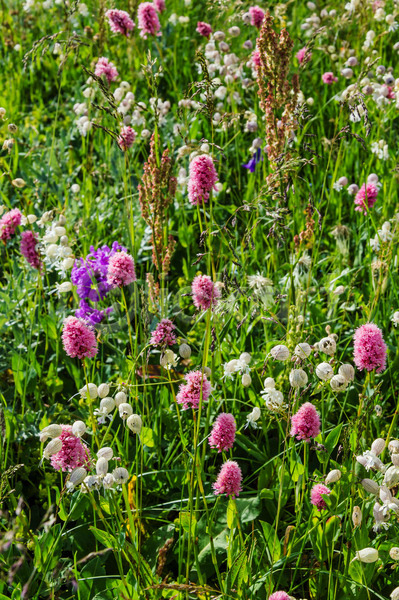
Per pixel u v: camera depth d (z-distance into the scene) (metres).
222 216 4.45
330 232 4.19
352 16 5.28
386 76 4.50
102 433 2.94
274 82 3.39
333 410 3.08
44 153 4.89
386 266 3.06
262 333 3.48
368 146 4.59
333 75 5.18
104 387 2.38
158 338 2.57
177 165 4.60
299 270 3.49
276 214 2.62
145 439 2.71
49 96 5.98
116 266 2.79
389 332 3.52
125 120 4.36
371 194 3.71
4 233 3.38
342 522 2.41
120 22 4.37
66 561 2.53
